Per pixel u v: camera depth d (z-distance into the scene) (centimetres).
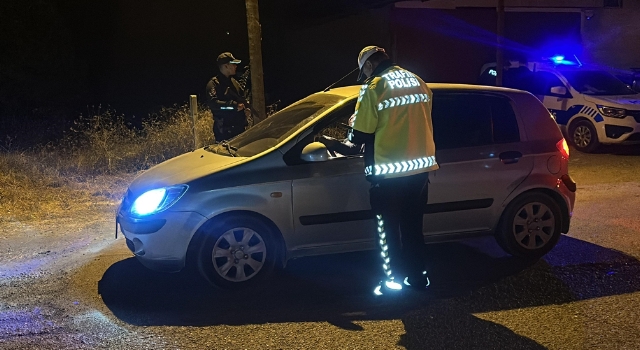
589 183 938
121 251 625
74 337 432
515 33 1662
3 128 1162
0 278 549
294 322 455
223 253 509
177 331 441
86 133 1066
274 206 512
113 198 842
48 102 1378
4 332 440
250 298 501
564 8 1686
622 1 1688
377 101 468
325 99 585
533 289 512
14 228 706
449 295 502
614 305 479
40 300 499
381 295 505
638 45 1688
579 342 418
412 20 1590
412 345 416
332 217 526
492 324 448
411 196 483
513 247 577
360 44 1598
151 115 1351
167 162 588
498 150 564
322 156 513
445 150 552
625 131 1128
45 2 1395
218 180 506
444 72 1634
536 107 587
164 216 498
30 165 931
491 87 583
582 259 585
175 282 536
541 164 573
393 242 486
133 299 500
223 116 826
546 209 580
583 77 1252
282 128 567
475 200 558
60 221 736
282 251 526
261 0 1585
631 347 409
